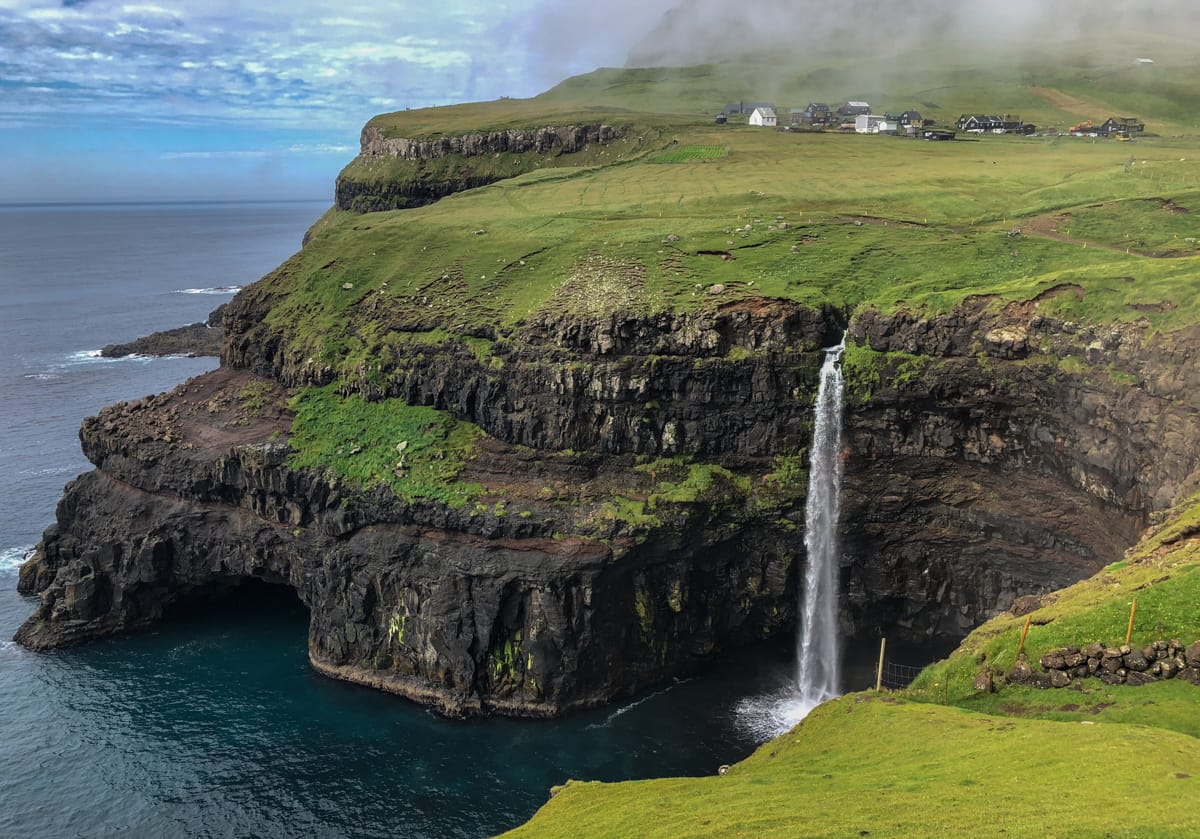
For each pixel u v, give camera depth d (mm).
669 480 90562
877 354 87750
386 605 89875
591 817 50219
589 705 84438
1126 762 39656
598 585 84688
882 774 45781
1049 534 82938
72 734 80625
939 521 88750
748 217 122250
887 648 92625
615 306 94375
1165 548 57125
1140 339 72688
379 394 104812
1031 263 96125
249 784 73938
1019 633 54375
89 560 99375
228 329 126625
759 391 89875
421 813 70250
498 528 86500
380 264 125875
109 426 107812
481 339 100688
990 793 39906
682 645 90375
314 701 86375
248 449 97312
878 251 104688
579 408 92500
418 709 85062
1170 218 102438
